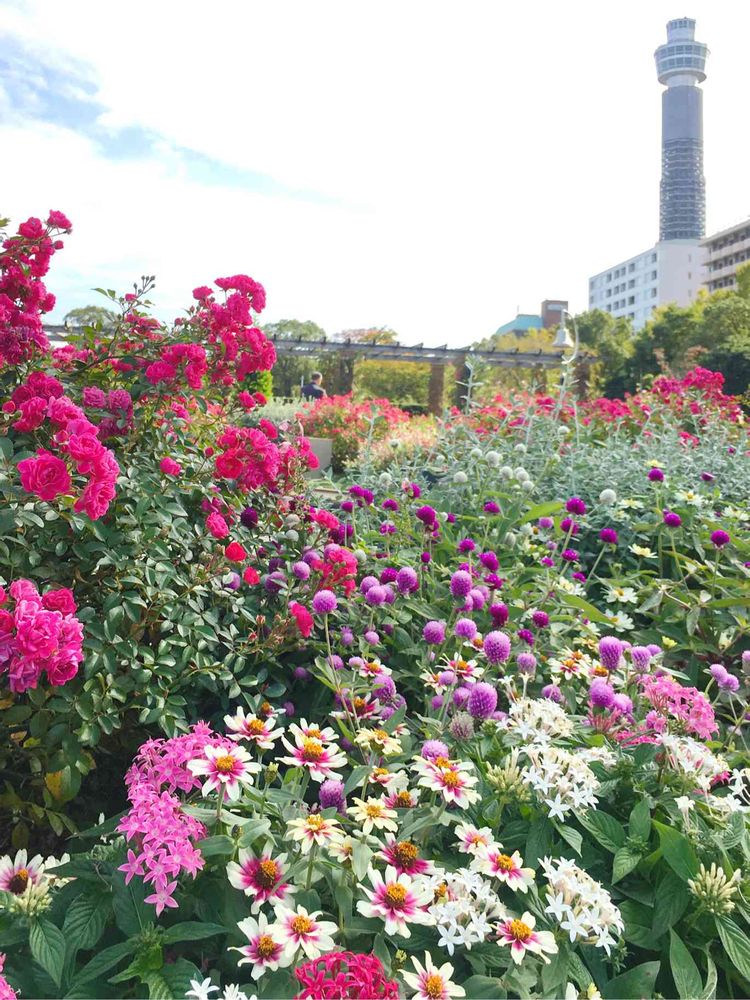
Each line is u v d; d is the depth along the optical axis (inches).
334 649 110.7
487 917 57.5
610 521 172.9
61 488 74.5
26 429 84.4
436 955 57.7
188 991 48.4
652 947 63.2
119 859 58.7
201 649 95.9
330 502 178.9
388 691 95.0
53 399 82.3
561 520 165.0
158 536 96.2
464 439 222.5
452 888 57.7
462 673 91.7
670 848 64.5
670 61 6417.3
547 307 1977.1
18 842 84.1
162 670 89.8
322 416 456.8
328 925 52.8
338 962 47.3
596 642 118.2
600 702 84.4
